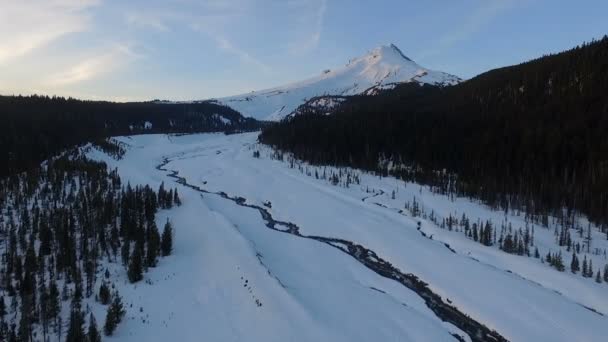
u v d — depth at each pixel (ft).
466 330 173.47
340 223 323.98
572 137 395.96
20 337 136.15
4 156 366.63
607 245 267.59
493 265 238.68
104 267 205.46
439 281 215.72
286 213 362.94
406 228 315.17
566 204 333.42
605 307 185.78
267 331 152.15
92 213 263.49
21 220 249.34
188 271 209.77
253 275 196.65
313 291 195.11
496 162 416.67
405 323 173.37
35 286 172.55
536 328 170.81
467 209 353.92
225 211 361.51
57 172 348.59
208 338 149.07
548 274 217.56
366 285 217.15
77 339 135.54
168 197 341.21
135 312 164.96
